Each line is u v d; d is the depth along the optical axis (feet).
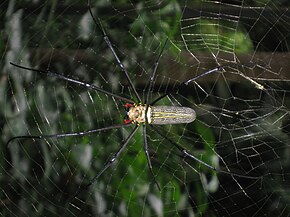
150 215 1.71
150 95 1.81
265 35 1.83
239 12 1.85
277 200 1.72
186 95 1.85
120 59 1.81
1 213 1.66
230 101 1.86
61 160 1.72
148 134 1.81
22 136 1.66
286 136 1.80
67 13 1.76
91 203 1.71
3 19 1.72
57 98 1.73
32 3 1.74
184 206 1.72
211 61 1.85
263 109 1.84
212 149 1.79
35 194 1.68
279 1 1.85
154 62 1.83
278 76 1.82
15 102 1.69
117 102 1.80
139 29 1.82
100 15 1.80
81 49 1.76
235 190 1.74
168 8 1.84
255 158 1.77
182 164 1.77
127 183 1.73
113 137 1.78
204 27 1.88
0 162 1.68
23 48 1.71
